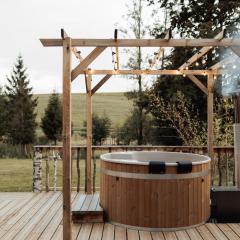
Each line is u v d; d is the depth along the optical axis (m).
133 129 15.77
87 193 6.04
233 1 11.45
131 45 3.75
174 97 11.79
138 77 14.87
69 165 3.74
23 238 4.11
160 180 4.46
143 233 4.36
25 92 26.23
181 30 12.75
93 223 4.76
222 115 9.39
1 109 24.80
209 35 11.14
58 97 23.73
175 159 6.19
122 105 31.41
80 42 3.74
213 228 4.58
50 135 23.45
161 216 4.45
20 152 16.72
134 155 6.29
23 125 24.70
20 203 5.79
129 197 4.55
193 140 9.52
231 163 8.41
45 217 4.98
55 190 6.71
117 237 4.18
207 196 4.86
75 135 22.09
